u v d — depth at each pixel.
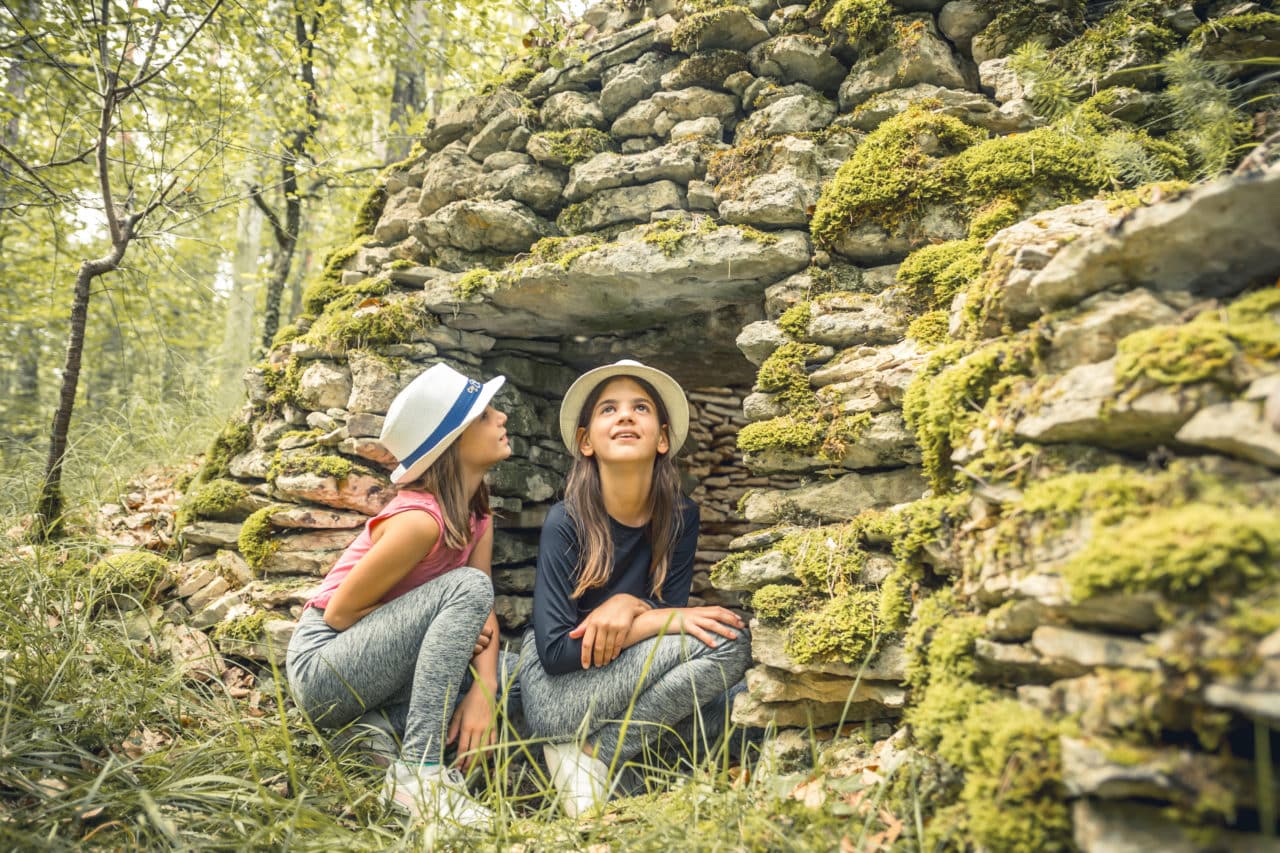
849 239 2.47
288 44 4.34
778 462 2.40
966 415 1.68
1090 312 1.44
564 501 2.64
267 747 2.26
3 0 3.45
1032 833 1.24
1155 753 1.12
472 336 3.33
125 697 2.29
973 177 2.31
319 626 2.47
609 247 2.76
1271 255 1.29
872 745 1.98
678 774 2.04
